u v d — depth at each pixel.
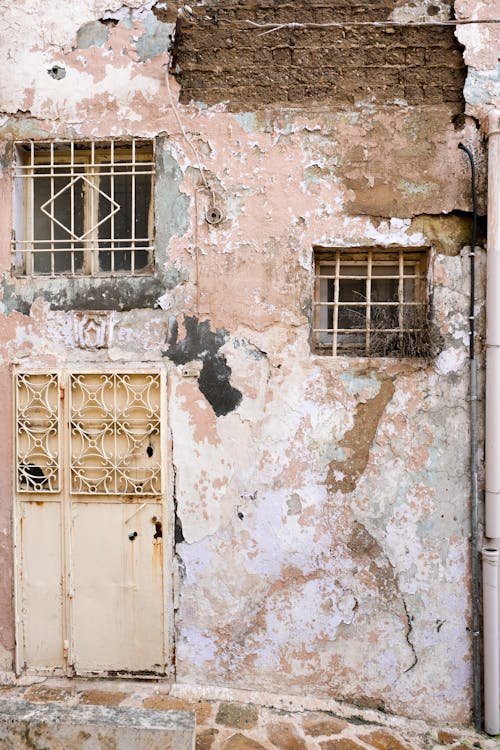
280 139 3.69
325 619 3.71
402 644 3.67
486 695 3.53
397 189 3.64
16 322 3.86
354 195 3.65
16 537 3.85
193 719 2.76
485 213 3.60
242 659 3.74
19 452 3.84
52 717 2.75
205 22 3.72
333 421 3.71
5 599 3.90
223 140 3.71
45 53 3.79
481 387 3.65
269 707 3.61
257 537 3.74
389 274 3.85
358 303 3.79
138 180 3.93
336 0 3.64
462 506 3.65
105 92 3.77
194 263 3.75
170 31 3.71
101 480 3.77
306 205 3.68
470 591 3.64
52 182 3.88
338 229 3.67
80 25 3.76
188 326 3.76
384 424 3.68
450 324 3.64
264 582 3.74
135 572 3.79
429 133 3.61
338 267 3.81
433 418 3.66
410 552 3.68
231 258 3.73
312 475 3.72
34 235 4.03
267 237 3.71
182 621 3.78
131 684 3.78
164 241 3.76
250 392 3.74
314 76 3.67
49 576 3.85
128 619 3.80
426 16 3.60
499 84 3.56
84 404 3.79
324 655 3.71
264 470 3.73
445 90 3.61
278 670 3.72
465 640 3.64
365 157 3.64
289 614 3.72
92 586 3.82
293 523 3.72
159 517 3.77
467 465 3.65
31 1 3.79
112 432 3.79
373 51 3.64
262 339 3.73
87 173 3.90
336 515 3.71
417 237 3.64
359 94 3.64
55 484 3.83
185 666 3.78
